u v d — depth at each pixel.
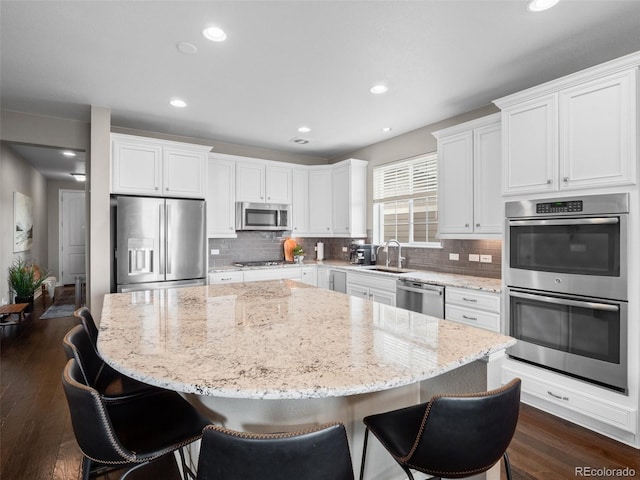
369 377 1.05
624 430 2.08
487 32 2.23
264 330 1.57
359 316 1.83
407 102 3.38
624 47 2.39
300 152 5.47
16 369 3.23
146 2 1.95
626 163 2.06
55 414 2.43
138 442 1.17
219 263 5.01
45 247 7.85
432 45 2.38
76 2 1.95
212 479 0.85
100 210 3.54
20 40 2.33
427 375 1.10
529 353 2.53
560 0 1.92
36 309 5.71
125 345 1.35
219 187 4.60
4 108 3.53
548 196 2.45
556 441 2.11
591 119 2.21
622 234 2.07
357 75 2.83
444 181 3.51
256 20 2.11
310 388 0.98
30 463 1.91
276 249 5.48
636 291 2.03
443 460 1.05
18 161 5.61
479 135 3.17
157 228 3.83
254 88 3.08
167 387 1.01
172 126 4.14
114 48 2.43
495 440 1.06
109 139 3.56
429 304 3.31
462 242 3.74
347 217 4.93
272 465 0.82
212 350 1.29
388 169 4.71
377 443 1.54
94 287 3.54
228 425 1.41
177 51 2.47
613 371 2.11
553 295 2.40
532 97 2.52
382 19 2.10
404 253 4.43
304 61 2.61
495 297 2.77
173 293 2.54
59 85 3.02
